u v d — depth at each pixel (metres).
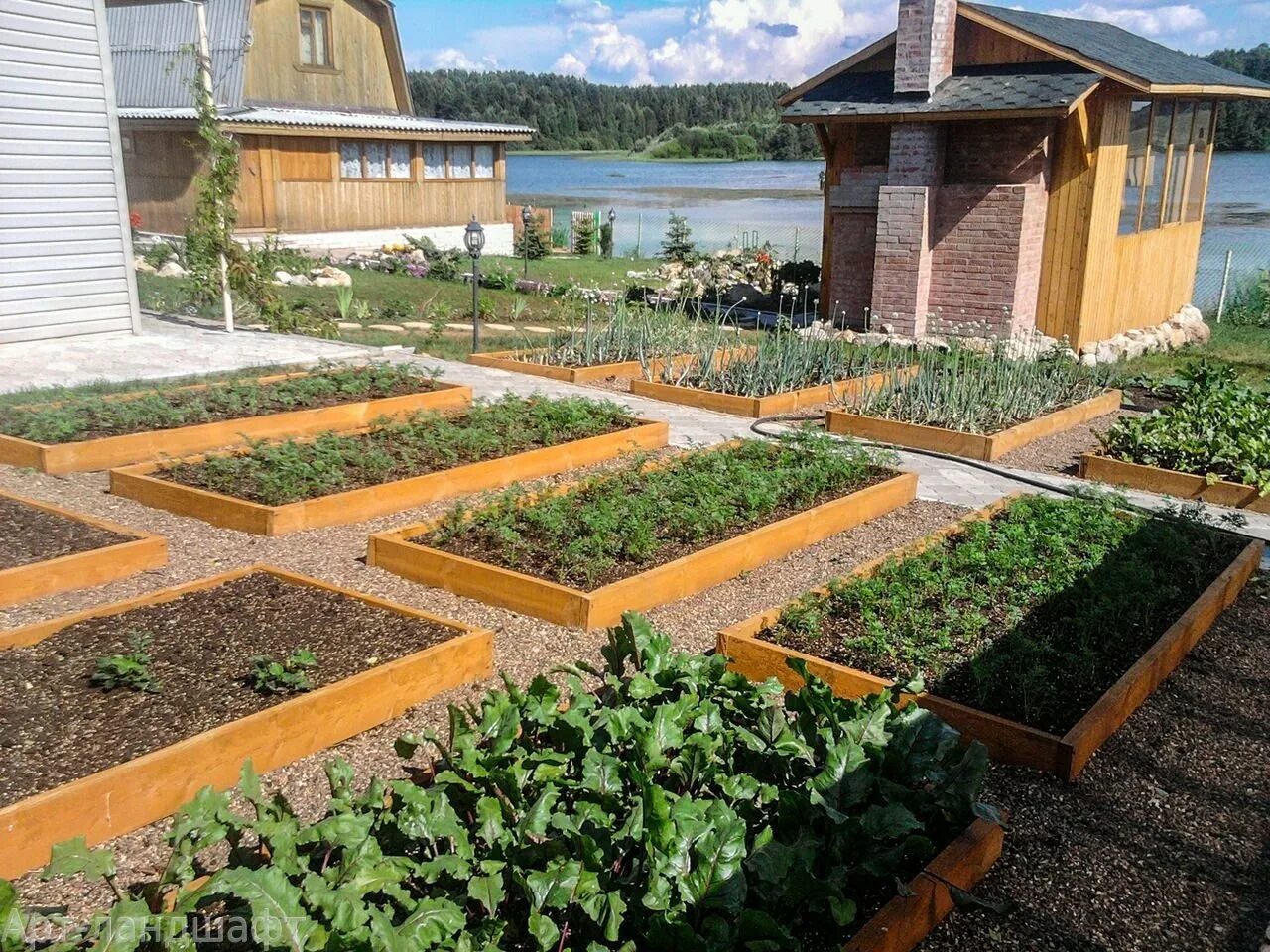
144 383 9.08
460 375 11.08
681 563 5.57
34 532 5.66
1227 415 8.83
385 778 3.84
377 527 6.45
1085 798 3.95
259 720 3.78
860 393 10.75
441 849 2.94
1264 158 39.25
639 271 23.66
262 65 23.00
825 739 3.33
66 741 3.65
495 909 2.64
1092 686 4.57
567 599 5.13
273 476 6.57
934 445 9.13
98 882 3.20
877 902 3.09
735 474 7.07
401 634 4.62
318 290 17.16
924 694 4.30
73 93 10.77
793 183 52.62
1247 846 3.72
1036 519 6.59
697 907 2.66
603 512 6.08
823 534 6.68
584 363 11.72
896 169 13.46
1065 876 3.49
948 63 13.51
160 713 3.87
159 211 21.70
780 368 10.89
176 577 5.50
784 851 2.80
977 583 5.59
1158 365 13.55
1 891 2.32
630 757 3.27
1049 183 13.23
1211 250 23.92
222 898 2.69
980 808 3.29
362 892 2.54
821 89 14.80
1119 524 6.39
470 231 12.13
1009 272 13.11
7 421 7.45
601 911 2.62
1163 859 3.62
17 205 10.52
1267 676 5.03
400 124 23.30
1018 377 10.31
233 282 12.18
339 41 24.89
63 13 10.52
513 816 2.96
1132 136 13.70
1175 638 4.99
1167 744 4.37
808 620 4.95
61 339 11.12
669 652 3.87
